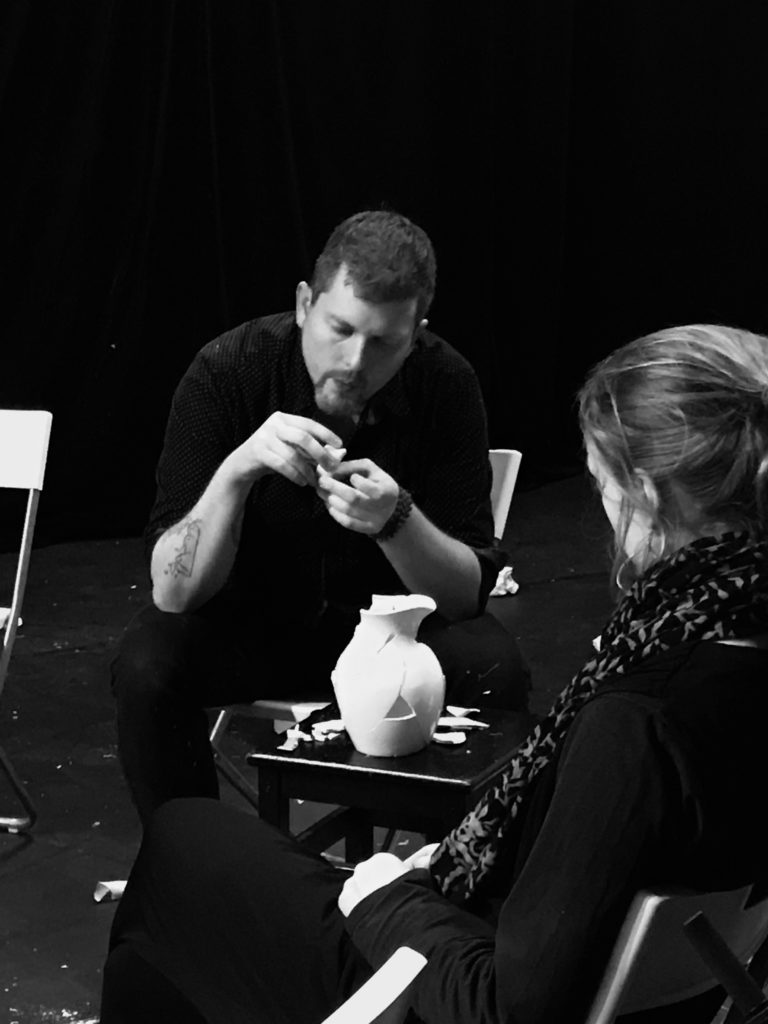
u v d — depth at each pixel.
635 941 1.35
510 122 6.89
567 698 1.55
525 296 7.07
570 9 6.87
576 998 1.37
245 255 6.09
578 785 1.37
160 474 2.95
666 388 1.40
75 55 5.52
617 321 7.55
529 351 7.14
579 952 1.35
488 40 6.57
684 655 1.41
